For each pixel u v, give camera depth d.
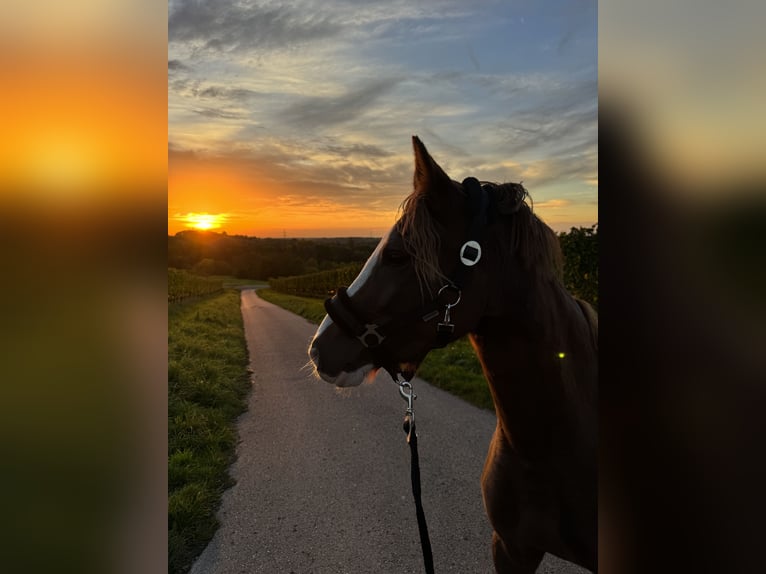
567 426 1.17
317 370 1.27
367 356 1.25
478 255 1.13
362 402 5.12
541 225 1.19
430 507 2.83
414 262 1.14
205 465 3.43
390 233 1.22
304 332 12.16
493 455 1.36
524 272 1.17
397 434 4.07
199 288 26.06
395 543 2.48
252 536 2.59
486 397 4.91
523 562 1.36
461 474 3.25
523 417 1.20
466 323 1.15
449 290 1.13
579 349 1.21
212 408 4.73
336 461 3.55
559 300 1.20
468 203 1.17
